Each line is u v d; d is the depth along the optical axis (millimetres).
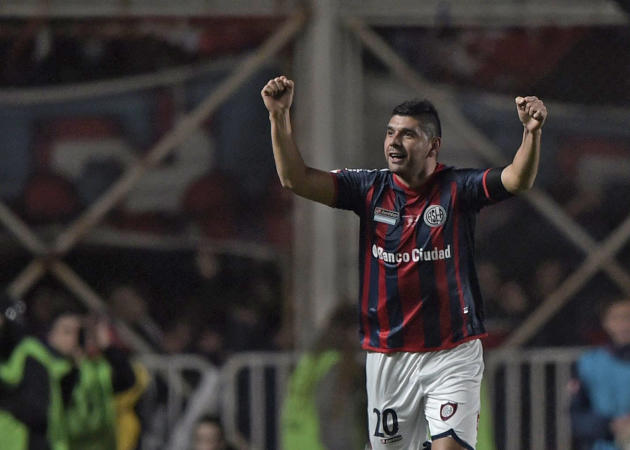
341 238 38875
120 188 38750
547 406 34781
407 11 39312
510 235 40219
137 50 38938
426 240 20859
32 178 38781
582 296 40094
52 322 35062
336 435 30531
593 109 40250
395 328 21250
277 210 39469
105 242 39219
